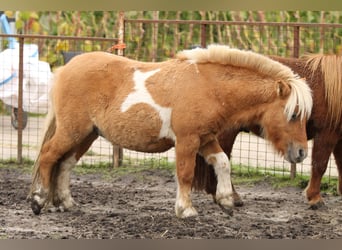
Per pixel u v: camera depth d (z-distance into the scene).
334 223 7.24
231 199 6.98
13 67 11.80
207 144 6.96
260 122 6.93
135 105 6.85
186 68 6.88
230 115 6.87
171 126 6.82
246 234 6.64
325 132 7.69
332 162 10.76
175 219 7.04
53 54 14.19
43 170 7.13
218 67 6.89
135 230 6.64
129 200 8.13
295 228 6.94
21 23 14.62
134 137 6.94
